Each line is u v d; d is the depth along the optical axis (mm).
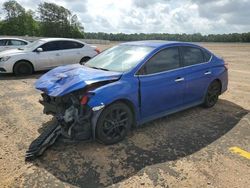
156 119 6008
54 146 4664
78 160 4254
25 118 6008
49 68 11711
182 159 4359
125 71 4961
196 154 4531
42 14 86688
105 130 4645
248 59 21250
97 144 4773
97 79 4559
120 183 3719
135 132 5309
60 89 4438
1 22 85125
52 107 4957
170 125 5719
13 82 9852
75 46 12344
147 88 5066
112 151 4547
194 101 6289
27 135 5121
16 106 6875
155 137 5121
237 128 5672
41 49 11367
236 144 4941
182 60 5895
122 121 4824
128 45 5938
